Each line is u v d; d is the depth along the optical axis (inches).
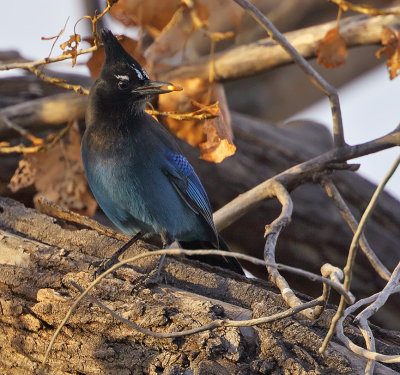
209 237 417.4
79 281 292.7
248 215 540.7
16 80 571.5
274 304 290.7
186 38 458.3
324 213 541.6
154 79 455.8
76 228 362.0
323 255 538.6
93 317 274.7
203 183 553.3
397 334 275.4
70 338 276.8
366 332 257.6
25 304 289.0
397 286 273.4
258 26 637.3
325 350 242.7
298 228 538.0
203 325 261.7
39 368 277.6
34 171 470.9
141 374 261.7
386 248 536.4
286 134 594.2
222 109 463.2
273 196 398.0
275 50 458.3
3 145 458.3
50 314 280.8
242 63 461.7
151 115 410.9
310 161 396.5
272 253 333.4
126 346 269.0
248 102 732.0
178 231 398.0
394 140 387.9
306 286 551.8
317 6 655.8
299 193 546.6
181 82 453.4
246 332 259.1
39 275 299.0
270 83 727.1
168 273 311.6
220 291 301.0
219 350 253.4
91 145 373.7
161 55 458.6
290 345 252.7
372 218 550.6
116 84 368.8
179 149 398.6
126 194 375.9
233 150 390.6
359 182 556.1
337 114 388.5
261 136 573.6
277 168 568.7
